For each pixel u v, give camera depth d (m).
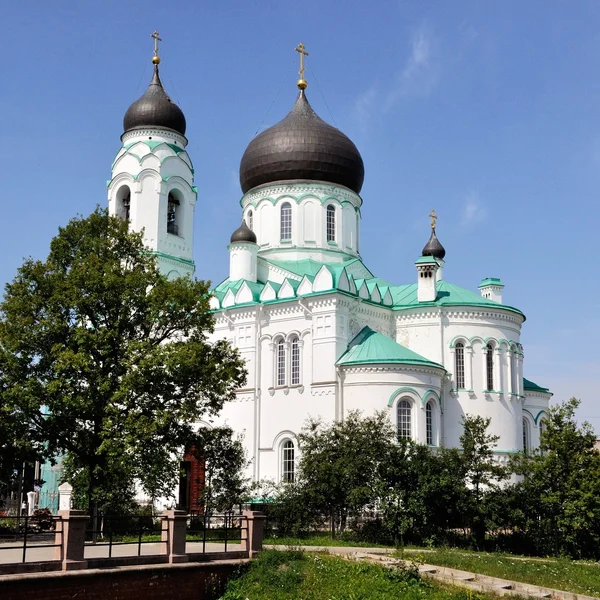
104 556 32.72
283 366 65.12
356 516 49.69
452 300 66.94
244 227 72.06
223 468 53.12
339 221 75.12
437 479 46.78
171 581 32.03
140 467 44.88
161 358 43.75
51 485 72.88
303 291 64.62
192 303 47.44
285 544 44.12
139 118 75.31
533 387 74.69
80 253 47.81
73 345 45.34
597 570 39.06
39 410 44.75
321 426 60.12
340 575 33.81
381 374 59.97
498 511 47.03
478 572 36.69
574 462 46.81
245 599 32.19
